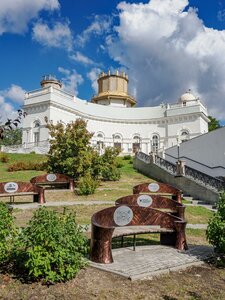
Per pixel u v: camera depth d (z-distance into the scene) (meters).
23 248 5.91
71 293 5.00
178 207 9.86
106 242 6.55
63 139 20.89
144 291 5.24
